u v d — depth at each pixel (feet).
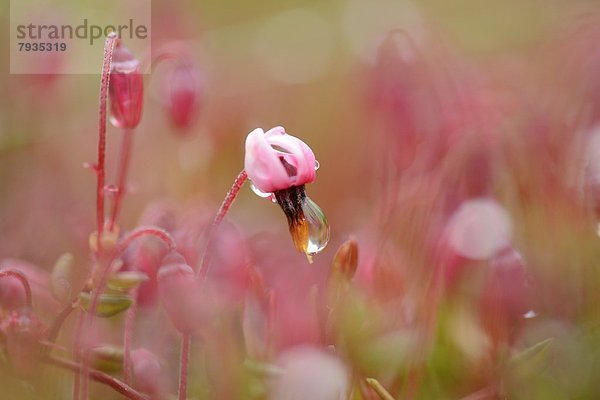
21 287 1.12
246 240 1.21
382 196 1.23
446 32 1.78
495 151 1.23
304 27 2.01
